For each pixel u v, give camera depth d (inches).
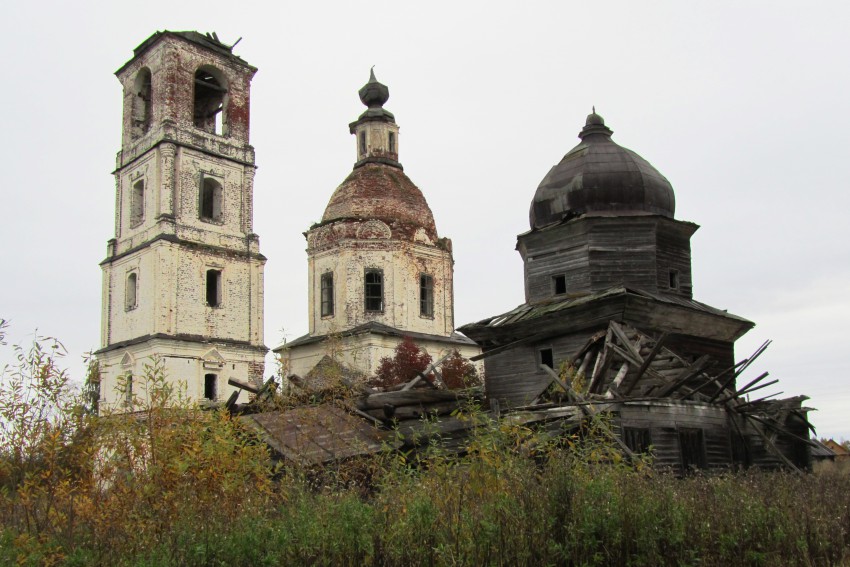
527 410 857.5
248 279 1994.3
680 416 914.1
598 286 1167.0
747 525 472.1
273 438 771.4
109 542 438.0
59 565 419.2
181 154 1926.7
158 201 1888.5
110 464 499.8
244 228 2026.3
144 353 1824.6
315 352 1973.4
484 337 1200.8
